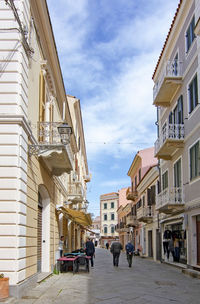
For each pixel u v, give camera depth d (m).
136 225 37.75
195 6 15.38
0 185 8.63
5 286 8.02
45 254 14.11
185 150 17.12
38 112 12.00
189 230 16.22
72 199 24.28
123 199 66.62
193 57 15.87
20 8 9.45
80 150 37.84
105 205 82.62
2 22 9.32
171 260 20.72
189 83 16.64
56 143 11.88
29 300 8.48
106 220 81.56
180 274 15.52
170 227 21.03
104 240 80.88
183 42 17.69
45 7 11.60
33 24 10.97
